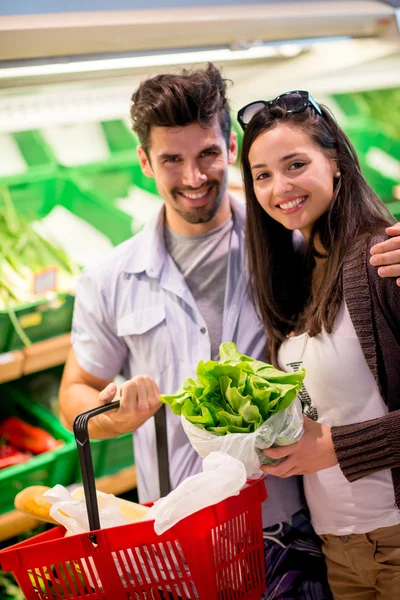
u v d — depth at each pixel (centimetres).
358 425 154
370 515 168
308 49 259
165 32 205
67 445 253
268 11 226
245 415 143
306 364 170
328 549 179
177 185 190
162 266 203
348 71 287
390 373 157
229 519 145
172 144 186
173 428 198
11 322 254
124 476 259
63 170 298
